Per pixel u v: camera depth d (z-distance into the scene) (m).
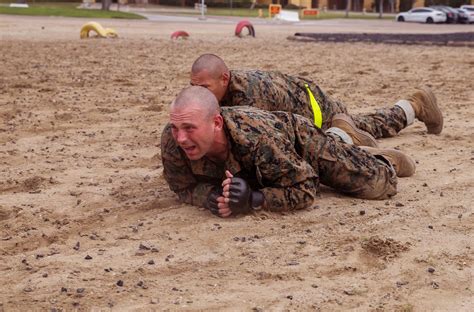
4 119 11.40
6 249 5.84
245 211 6.50
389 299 4.96
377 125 9.56
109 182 7.79
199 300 4.89
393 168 7.29
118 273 5.31
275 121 6.50
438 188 7.52
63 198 7.20
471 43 31.61
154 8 85.38
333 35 38.81
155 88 15.18
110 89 14.89
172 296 4.95
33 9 55.88
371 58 23.47
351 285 5.15
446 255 5.68
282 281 5.22
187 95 6.04
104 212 6.72
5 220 6.60
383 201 7.03
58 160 8.84
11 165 8.60
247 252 5.71
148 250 5.76
